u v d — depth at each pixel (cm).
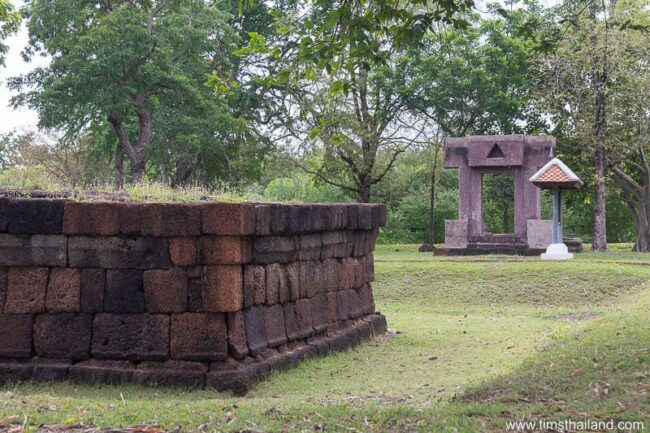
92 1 3300
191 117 3344
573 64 3145
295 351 1097
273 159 3753
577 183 2520
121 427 674
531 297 1972
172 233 945
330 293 1262
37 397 822
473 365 1118
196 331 945
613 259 2528
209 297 941
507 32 3812
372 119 3547
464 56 3703
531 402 727
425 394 896
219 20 3284
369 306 1455
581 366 836
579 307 1872
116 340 957
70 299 966
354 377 1038
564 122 3466
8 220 966
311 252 1178
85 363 960
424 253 3119
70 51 3142
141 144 3291
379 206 1445
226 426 675
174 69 3192
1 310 975
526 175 2903
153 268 956
